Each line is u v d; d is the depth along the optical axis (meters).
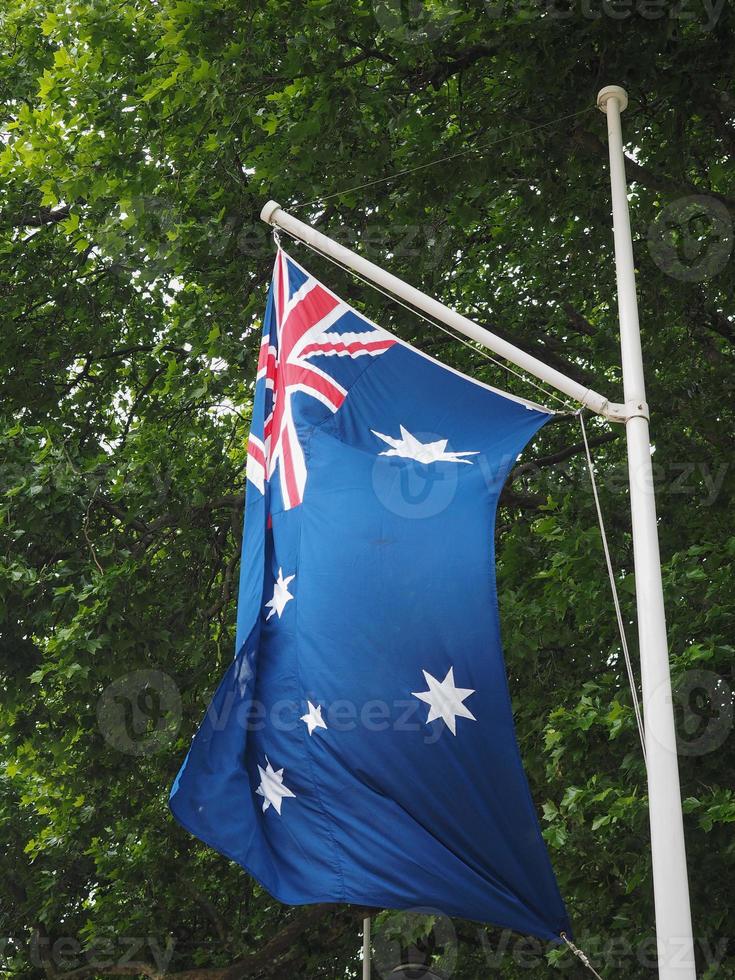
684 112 16.52
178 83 16.95
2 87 21.31
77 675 17.56
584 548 15.60
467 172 17.08
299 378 10.89
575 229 19.75
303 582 9.74
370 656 9.09
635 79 15.80
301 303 11.41
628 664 9.22
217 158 17.44
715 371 18.44
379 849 8.69
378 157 17.02
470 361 21.58
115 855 23.03
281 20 15.98
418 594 9.12
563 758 14.97
